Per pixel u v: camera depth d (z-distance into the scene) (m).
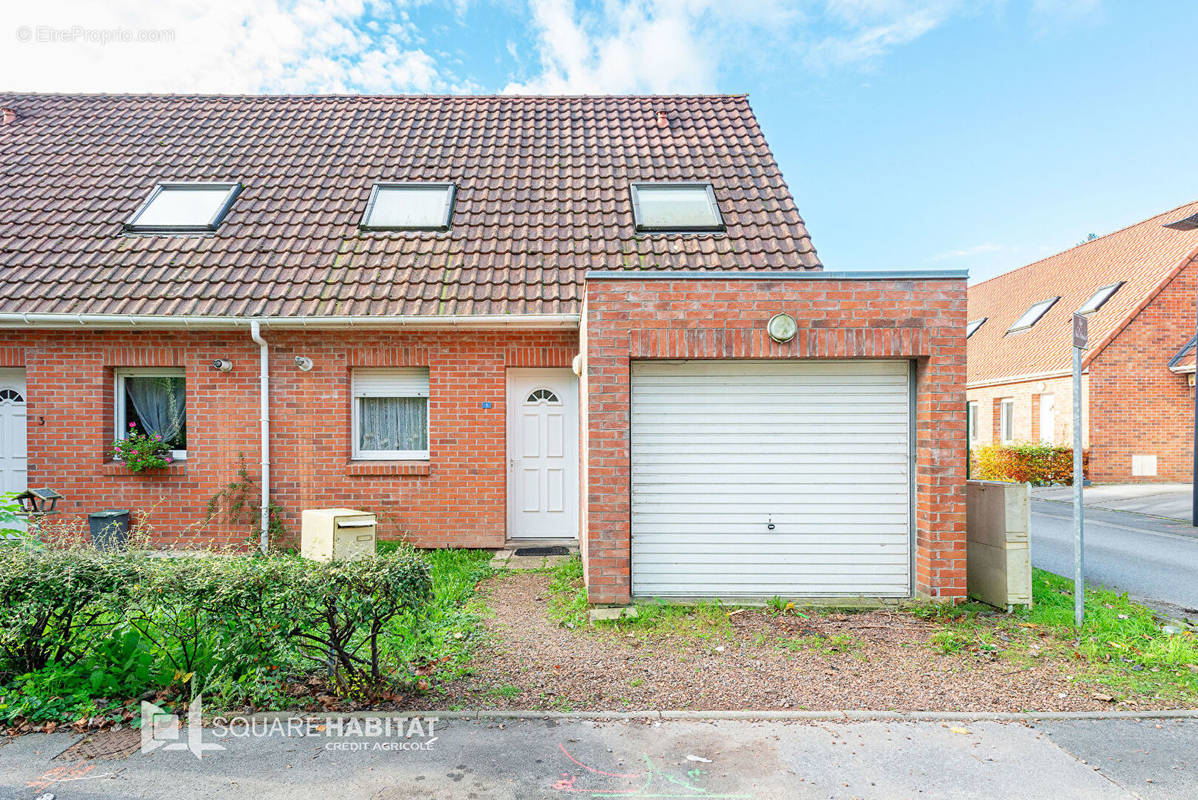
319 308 8.41
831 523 6.55
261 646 3.97
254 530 8.60
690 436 6.57
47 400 8.53
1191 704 4.22
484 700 4.23
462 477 8.77
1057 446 17.73
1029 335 21.39
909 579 6.54
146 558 4.46
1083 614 5.83
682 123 12.59
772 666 4.85
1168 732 3.85
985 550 6.30
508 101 13.24
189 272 8.91
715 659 4.98
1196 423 11.52
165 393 9.00
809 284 6.29
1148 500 14.38
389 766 3.45
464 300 8.55
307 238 9.59
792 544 6.56
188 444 8.63
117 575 4.15
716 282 6.31
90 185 10.50
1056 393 18.59
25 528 8.56
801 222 9.78
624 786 3.29
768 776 3.38
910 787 3.29
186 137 11.83
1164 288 17.42
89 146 11.49
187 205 10.12
